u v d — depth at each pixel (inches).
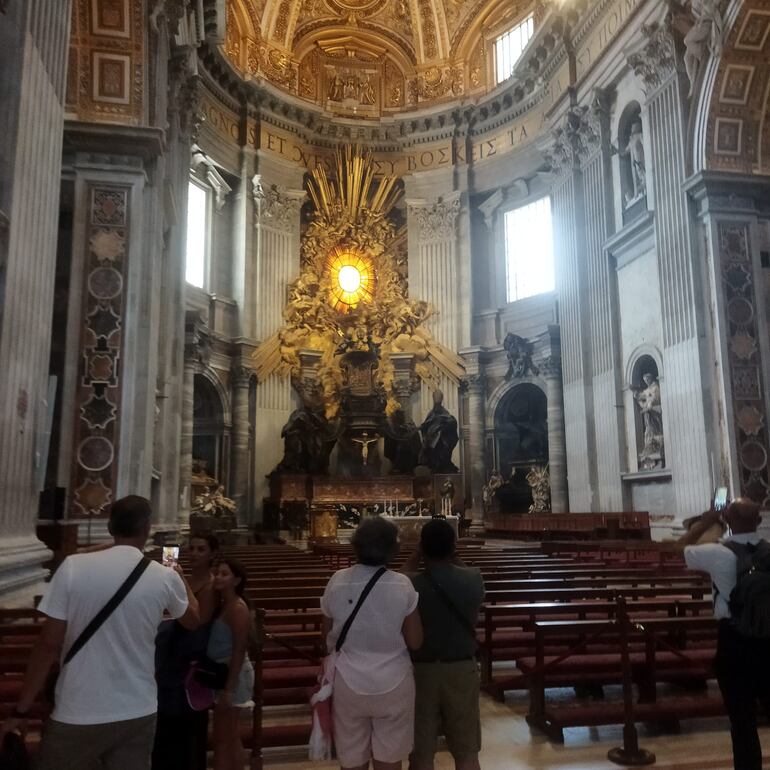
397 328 1011.3
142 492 413.4
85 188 424.8
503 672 270.7
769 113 592.1
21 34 256.1
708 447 560.7
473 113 1021.2
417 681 137.0
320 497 890.1
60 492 384.2
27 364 260.7
